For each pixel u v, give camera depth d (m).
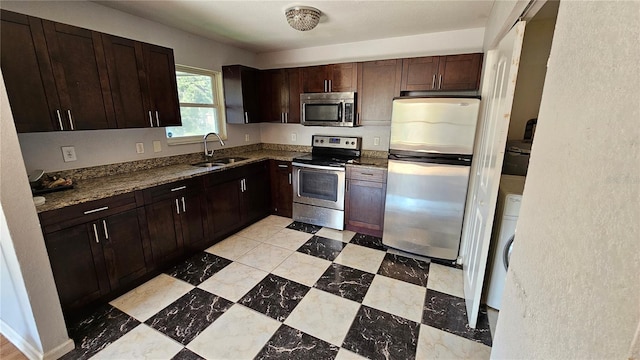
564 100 0.64
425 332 1.80
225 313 1.96
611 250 0.44
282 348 1.67
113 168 2.50
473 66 2.70
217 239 3.02
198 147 3.33
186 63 3.06
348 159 3.46
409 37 3.14
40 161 2.04
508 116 1.45
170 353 1.63
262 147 4.35
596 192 0.48
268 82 3.73
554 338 0.59
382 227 3.12
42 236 1.49
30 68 1.72
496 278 1.96
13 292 1.51
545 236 0.67
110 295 2.06
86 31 1.96
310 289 2.23
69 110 1.92
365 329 1.82
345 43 3.48
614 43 0.46
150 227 2.28
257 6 2.28
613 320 0.43
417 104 2.48
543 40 2.40
